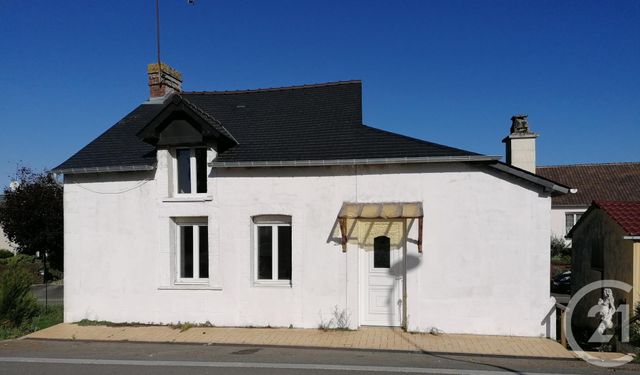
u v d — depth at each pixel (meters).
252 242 10.10
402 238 9.55
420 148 9.52
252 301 9.91
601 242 10.44
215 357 7.79
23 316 10.88
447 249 9.22
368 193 9.54
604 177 31.66
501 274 9.02
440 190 9.28
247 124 11.77
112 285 10.48
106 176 10.59
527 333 8.91
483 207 9.11
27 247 23.53
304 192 9.79
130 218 10.45
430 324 9.24
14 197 23.05
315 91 13.19
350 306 9.54
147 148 11.08
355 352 8.09
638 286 8.55
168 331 9.70
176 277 10.47
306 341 8.73
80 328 10.06
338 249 9.61
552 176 32.91
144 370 7.05
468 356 7.80
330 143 10.21
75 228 10.69
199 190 10.55
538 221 8.92
